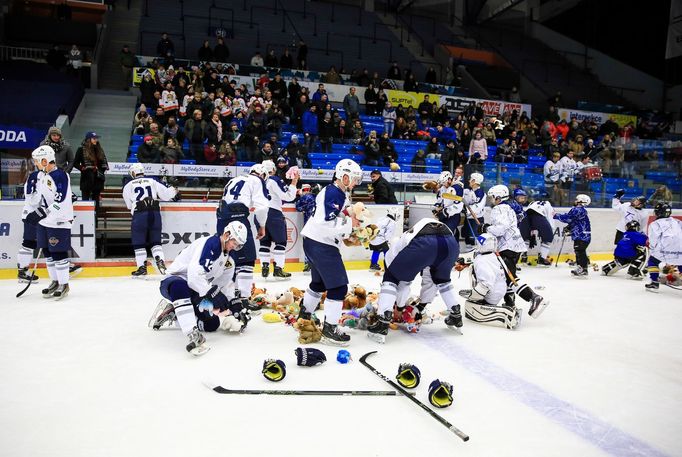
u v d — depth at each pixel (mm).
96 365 4250
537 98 26469
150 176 10016
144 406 3504
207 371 4168
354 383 4000
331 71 19688
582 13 29109
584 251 9383
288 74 20078
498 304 6547
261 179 7336
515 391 3953
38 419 3289
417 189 12070
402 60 26344
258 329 5434
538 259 10797
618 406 3742
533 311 5750
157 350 4648
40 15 19516
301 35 25328
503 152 16031
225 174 10578
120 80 19188
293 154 11797
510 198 11352
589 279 9336
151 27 22469
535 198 12414
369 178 12359
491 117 20312
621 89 27641
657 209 8336
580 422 3465
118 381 3926
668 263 8117
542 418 3506
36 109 13102
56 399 3590
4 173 8789
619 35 27641
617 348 5148
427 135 17203
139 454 2891
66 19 18406
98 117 15805
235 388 3830
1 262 8023
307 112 14672
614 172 13430
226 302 5309
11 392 3691
